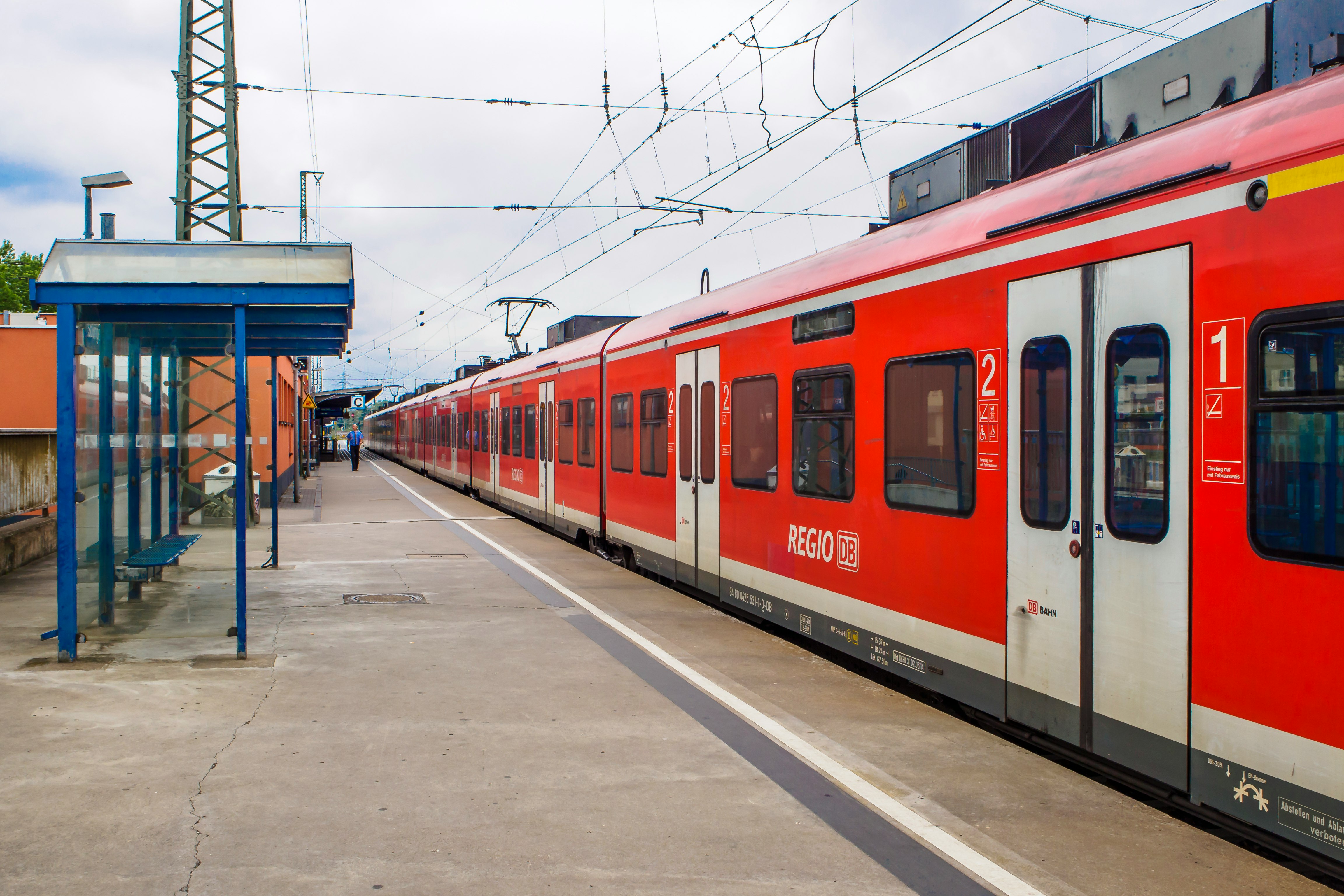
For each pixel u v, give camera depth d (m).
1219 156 4.14
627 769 5.04
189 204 17.12
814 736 5.65
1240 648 3.93
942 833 4.29
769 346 8.27
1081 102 5.80
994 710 5.43
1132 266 4.49
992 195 5.90
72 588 7.11
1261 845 3.99
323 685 6.64
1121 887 3.79
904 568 6.29
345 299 7.23
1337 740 3.55
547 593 10.65
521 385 19.48
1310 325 3.68
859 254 7.04
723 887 3.74
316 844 4.07
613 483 13.02
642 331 12.04
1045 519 5.01
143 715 5.86
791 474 7.88
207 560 8.83
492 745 5.41
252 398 16.48
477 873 3.84
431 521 19.25
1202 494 4.11
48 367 19.20
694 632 8.65
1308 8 4.51
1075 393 4.82
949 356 5.81
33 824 4.23
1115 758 4.56
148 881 3.71
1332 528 3.58
